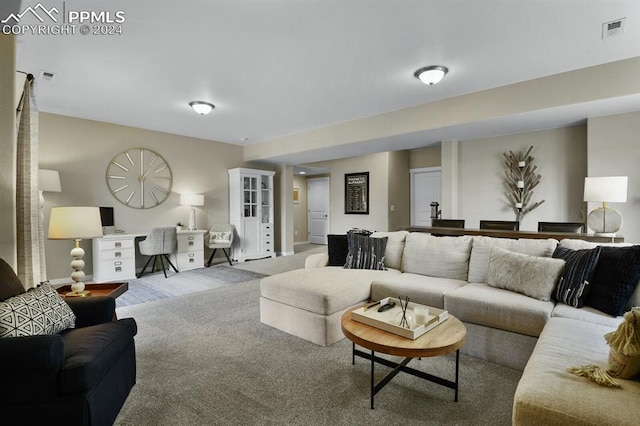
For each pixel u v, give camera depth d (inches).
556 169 180.2
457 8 88.2
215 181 255.4
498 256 102.1
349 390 76.0
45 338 53.6
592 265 83.0
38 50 108.3
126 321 76.5
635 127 140.0
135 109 173.8
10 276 70.4
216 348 98.3
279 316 112.1
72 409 53.8
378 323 74.3
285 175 290.5
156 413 67.7
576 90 128.1
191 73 128.5
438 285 105.3
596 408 43.4
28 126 95.7
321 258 148.5
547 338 65.2
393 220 285.0
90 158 193.5
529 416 46.5
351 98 160.1
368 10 88.6
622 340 48.9
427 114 167.5
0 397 52.8
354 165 305.1
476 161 205.6
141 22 92.9
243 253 254.7
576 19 93.8
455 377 76.5
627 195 142.4
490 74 132.3
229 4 85.2
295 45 107.3
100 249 180.9
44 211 177.3
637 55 116.3
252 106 171.0
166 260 219.3
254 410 68.6
